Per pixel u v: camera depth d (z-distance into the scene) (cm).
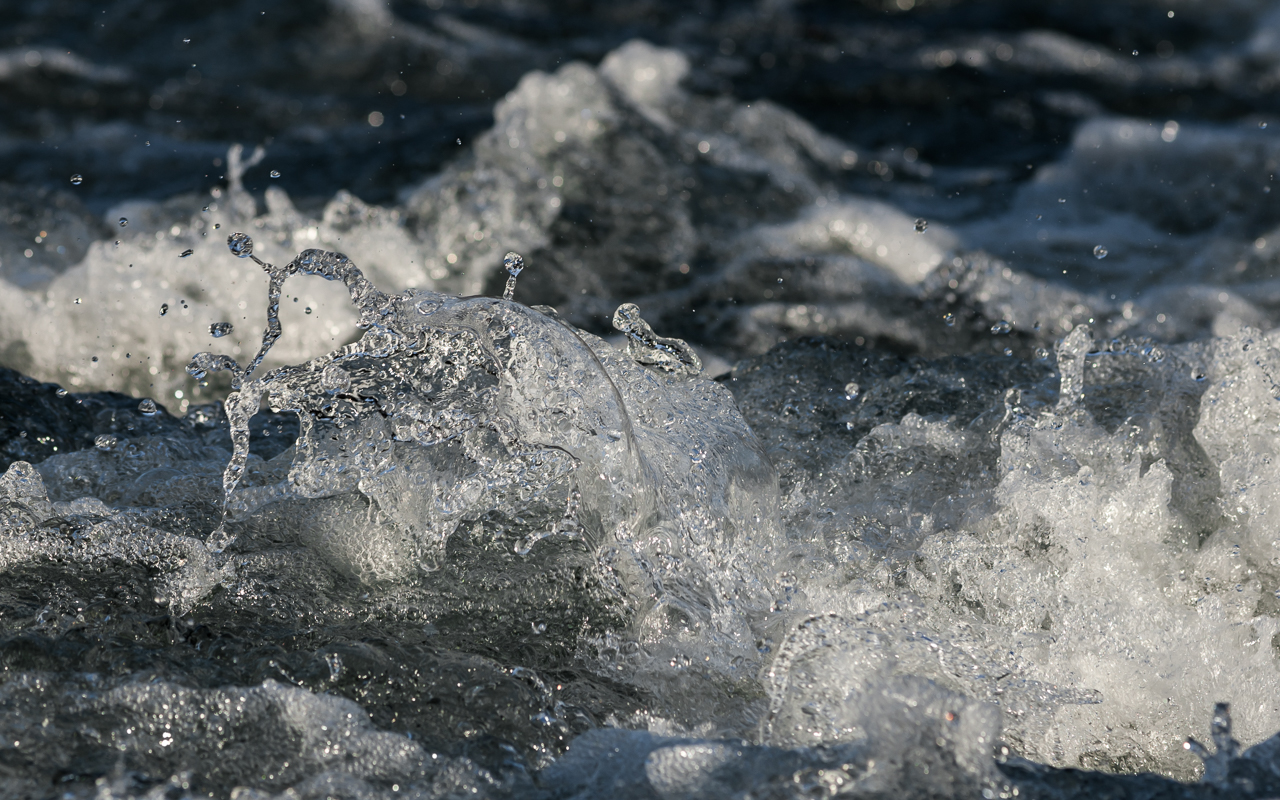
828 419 992
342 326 1323
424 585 789
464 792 613
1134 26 2941
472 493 816
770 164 1908
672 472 808
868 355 1089
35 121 2034
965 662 729
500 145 1802
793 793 588
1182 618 768
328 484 841
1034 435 909
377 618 761
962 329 1420
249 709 655
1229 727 619
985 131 2203
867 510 867
